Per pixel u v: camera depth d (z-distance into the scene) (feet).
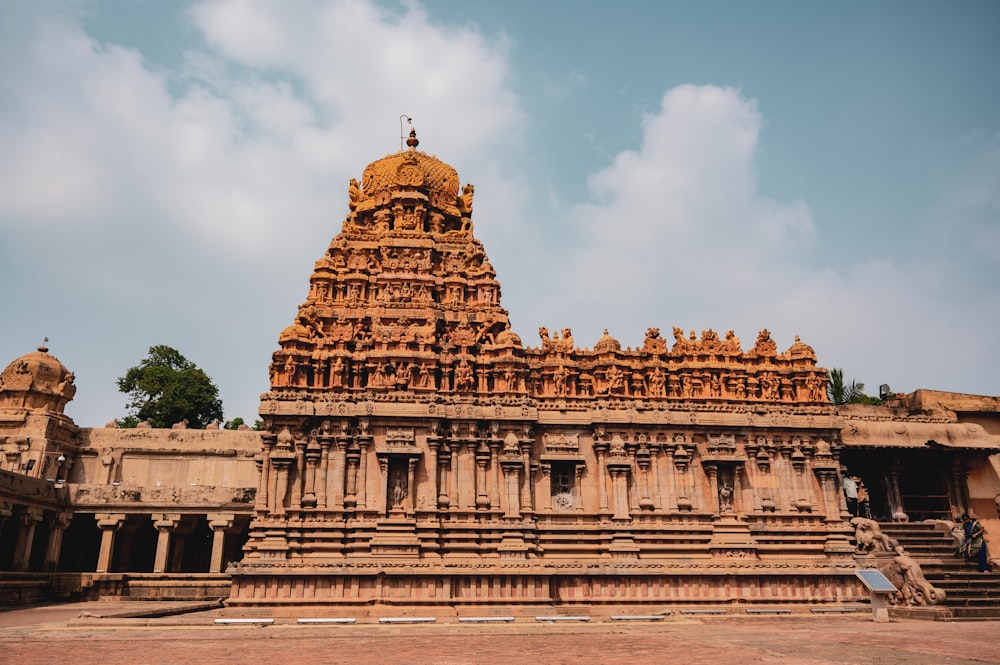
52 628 93.97
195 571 169.58
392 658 67.41
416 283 149.18
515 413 136.05
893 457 158.10
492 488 132.16
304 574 118.73
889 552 135.13
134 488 157.17
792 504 141.08
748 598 127.54
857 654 67.31
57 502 153.58
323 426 131.34
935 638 81.41
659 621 109.60
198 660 66.03
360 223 165.48
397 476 130.41
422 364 136.56
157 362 260.62
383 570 119.44
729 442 142.00
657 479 138.31
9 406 176.76
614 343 145.69
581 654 69.36
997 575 130.00
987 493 162.81
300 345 136.56
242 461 179.83
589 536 132.98
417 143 174.09
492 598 121.29
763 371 148.36
